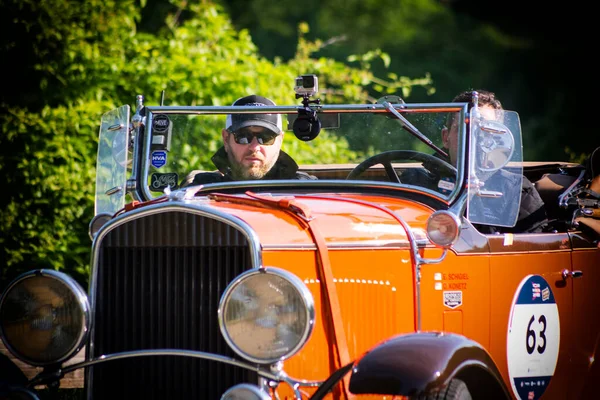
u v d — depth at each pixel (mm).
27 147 25672
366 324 12555
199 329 12086
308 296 10945
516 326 14258
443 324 13328
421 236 13211
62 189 25484
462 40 56719
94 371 12516
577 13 57031
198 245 12039
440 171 14297
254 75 28750
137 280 12391
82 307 11969
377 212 13344
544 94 55875
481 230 15227
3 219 25328
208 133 15297
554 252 15055
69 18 28984
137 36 31078
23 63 28266
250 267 11703
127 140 15242
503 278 14141
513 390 14211
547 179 17312
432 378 10695
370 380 10836
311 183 14469
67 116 26297
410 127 14508
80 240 25766
